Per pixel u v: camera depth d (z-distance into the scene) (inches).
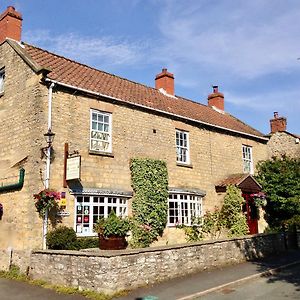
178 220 695.1
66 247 497.7
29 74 556.1
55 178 524.1
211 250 527.5
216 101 1048.8
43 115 529.7
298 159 935.7
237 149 869.8
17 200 527.5
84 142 572.4
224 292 402.3
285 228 850.8
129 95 697.0
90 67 756.0
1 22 656.4
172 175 699.4
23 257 494.3
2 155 574.2
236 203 755.4
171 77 893.2
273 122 1067.3
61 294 394.3
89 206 561.0
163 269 446.3
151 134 677.3
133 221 609.3
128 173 625.0
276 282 448.8
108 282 380.8
